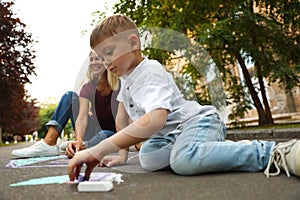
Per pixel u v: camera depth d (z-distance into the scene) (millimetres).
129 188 853
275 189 731
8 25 7660
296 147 874
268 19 3912
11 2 7832
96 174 1147
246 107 4547
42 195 821
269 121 4352
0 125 8852
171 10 4703
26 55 7859
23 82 7988
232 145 1043
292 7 3867
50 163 1702
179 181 921
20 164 1719
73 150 1728
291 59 4266
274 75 3896
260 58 4035
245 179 884
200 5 4348
